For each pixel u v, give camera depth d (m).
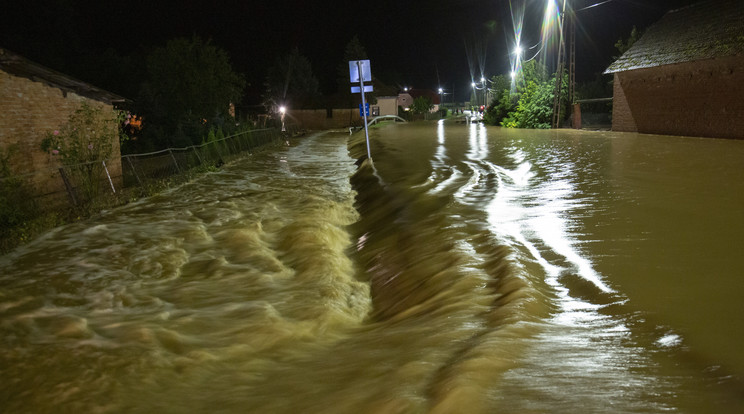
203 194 14.38
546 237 7.13
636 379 3.16
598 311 4.50
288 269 7.61
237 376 4.35
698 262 5.68
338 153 28.66
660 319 4.20
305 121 69.25
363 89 18.89
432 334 4.36
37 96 13.30
